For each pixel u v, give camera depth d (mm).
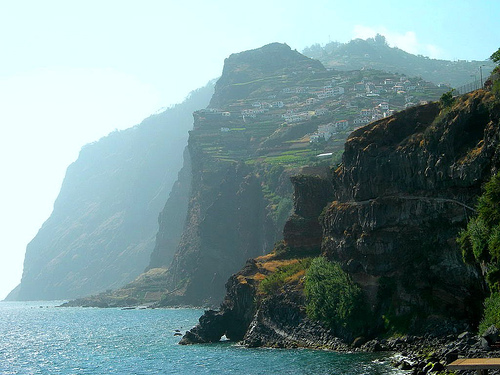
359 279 107188
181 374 90188
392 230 102562
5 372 101125
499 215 79250
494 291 79625
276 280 126000
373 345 95312
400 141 106000
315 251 141500
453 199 94125
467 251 87438
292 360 93562
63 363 110125
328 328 106500
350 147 113000
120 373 94750
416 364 76125
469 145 92375
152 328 185125
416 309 95875
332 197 144250
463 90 109188
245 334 124938
